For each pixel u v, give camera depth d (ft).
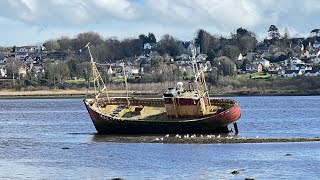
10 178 250.16
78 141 364.38
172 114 389.39
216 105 400.47
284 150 307.17
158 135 377.30
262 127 450.30
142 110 406.62
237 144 329.11
